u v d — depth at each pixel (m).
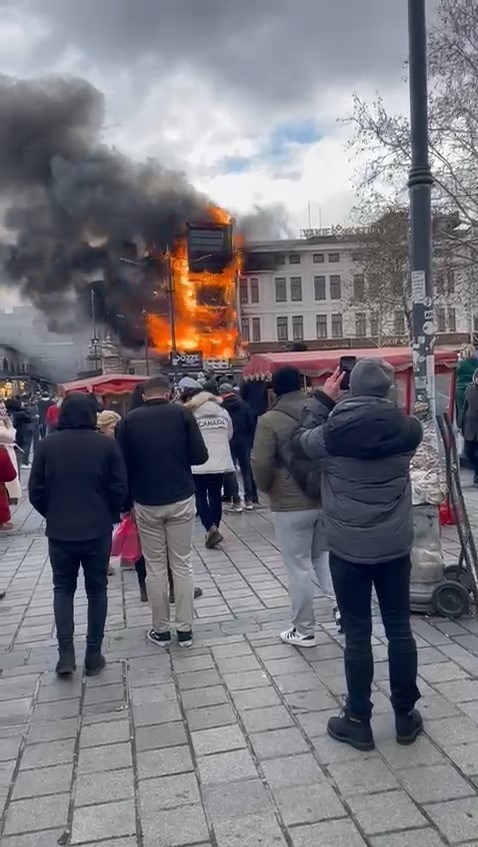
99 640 4.43
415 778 3.02
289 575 4.59
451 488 5.07
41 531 9.52
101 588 4.50
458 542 7.33
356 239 35.50
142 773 3.21
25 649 4.95
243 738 3.46
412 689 3.28
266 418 4.43
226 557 7.34
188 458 4.82
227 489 9.85
